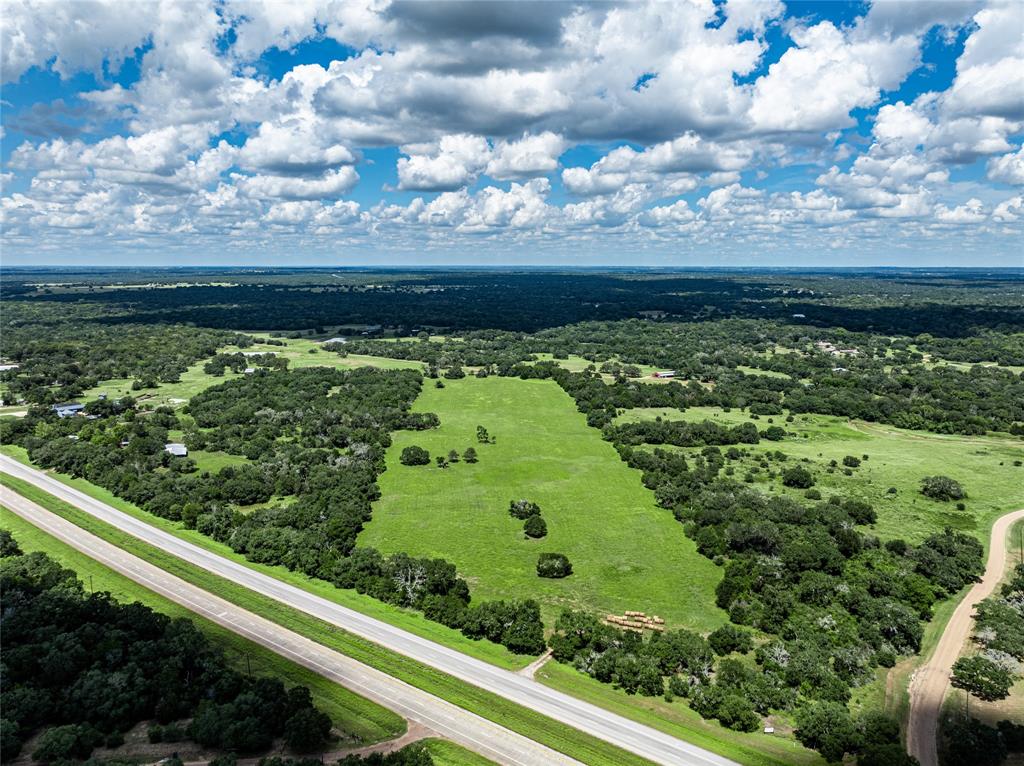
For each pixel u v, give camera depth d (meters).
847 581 118.12
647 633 107.06
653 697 90.56
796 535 134.38
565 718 85.19
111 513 149.75
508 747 79.69
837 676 93.88
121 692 82.38
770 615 107.62
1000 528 145.75
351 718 83.81
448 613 107.62
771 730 84.38
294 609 110.31
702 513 145.00
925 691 92.69
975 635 104.88
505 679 93.44
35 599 104.31
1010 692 91.75
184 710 82.44
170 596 113.75
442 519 150.38
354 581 119.19
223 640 100.44
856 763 77.88
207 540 137.25
